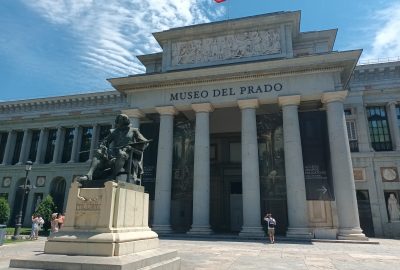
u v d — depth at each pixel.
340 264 12.92
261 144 29.05
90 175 9.02
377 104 36.84
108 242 7.48
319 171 27.06
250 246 19.98
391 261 13.94
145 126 32.53
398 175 33.72
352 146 35.78
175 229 33.59
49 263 7.02
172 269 9.23
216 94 30.23
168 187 29.42
